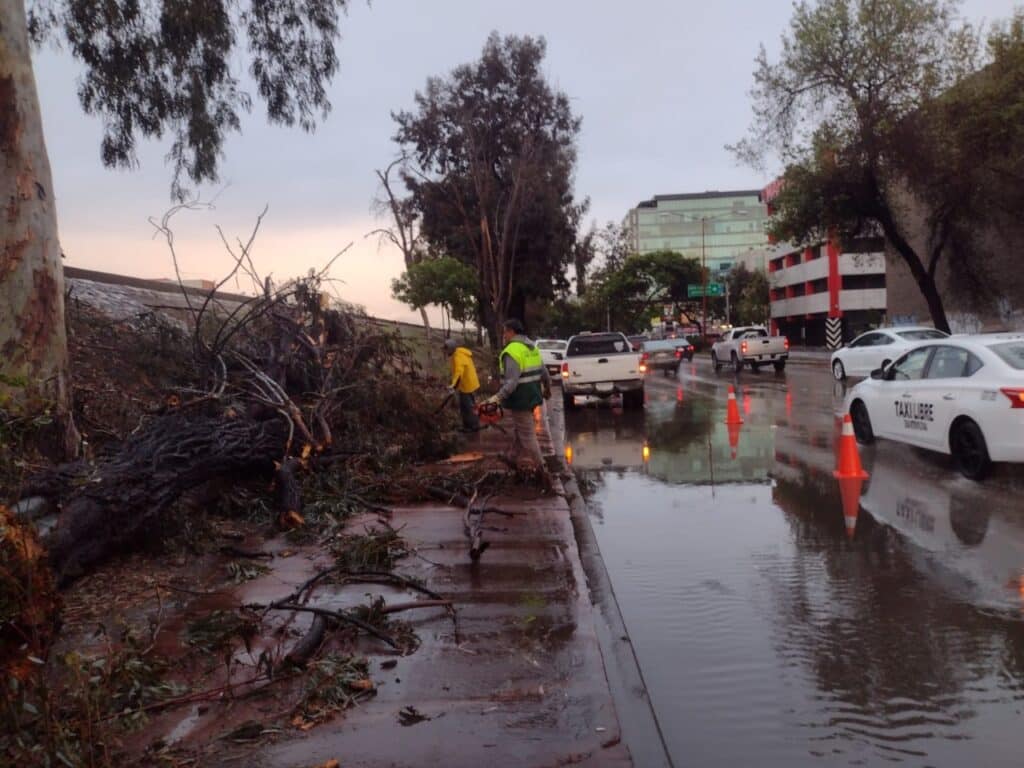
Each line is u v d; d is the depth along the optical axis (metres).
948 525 7.73
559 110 32.94
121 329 11.22
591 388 19.81
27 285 7.36
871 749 3.84
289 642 4.84
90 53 13.76
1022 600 5.70
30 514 5.54
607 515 8.65
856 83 27.30
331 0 14.38
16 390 7.04
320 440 9.19
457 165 32.06
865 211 29.17
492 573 6.23
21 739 3.17
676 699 4.38
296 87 14.81
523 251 34.34
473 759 3.58
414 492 8.78
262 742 3.71
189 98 14.39
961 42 26.72
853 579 6.26
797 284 74.94
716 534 7.71
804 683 4.53
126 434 8.53
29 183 7.40
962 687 4.43
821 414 17.19
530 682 4.33
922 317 38.81
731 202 134.12
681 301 81.75
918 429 10.78
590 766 3.53
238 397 8.97
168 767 3.49
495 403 9.62
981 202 27.36
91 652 4.55
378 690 4.24
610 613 5.61
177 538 6.62
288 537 7.16
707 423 16.53
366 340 11.70
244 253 10.02
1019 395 9.02
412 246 26.36
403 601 5.57
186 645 4.76
